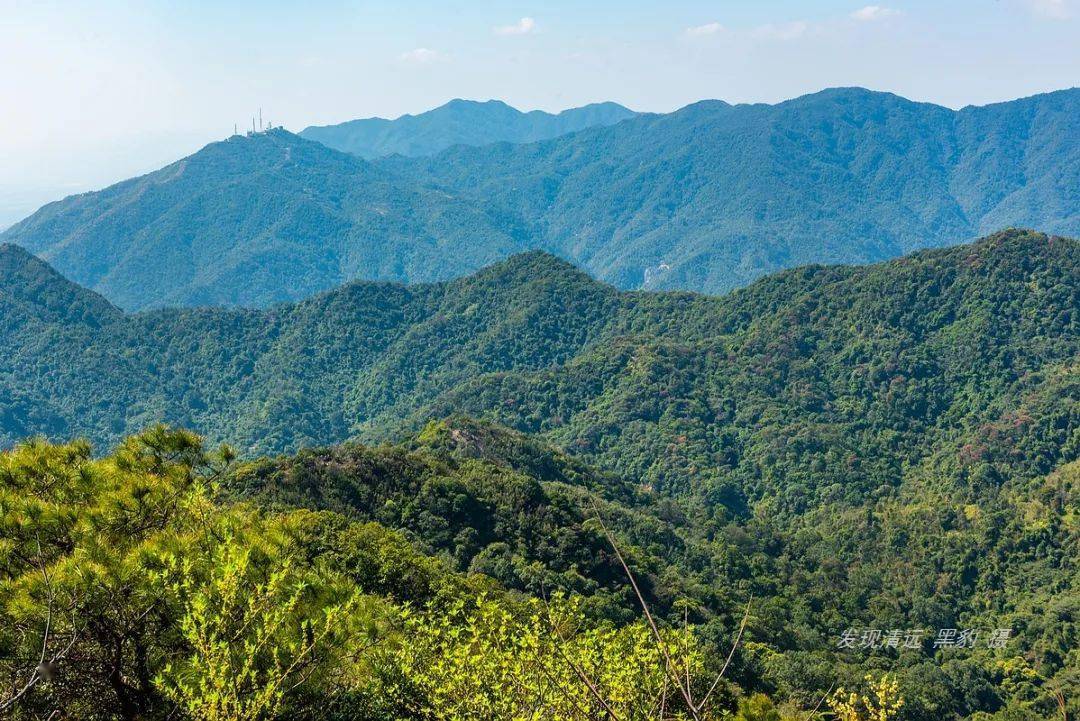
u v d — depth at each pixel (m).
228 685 8.17
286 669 9.27
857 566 101.06
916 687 64.00
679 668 9.38
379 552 31.73
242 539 10.39
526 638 10.03
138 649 9.57
